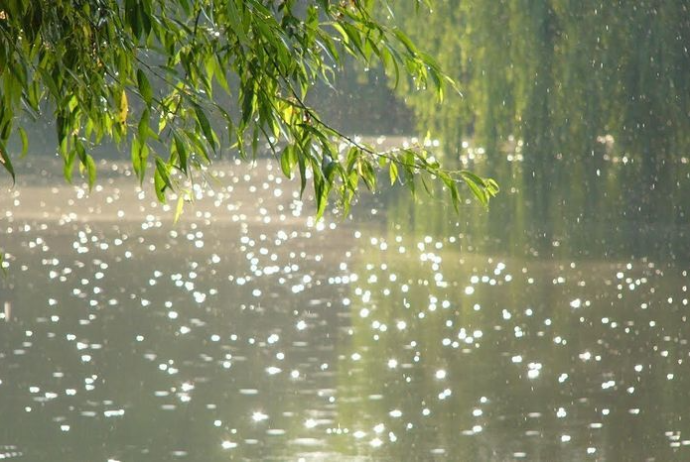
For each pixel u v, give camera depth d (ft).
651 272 124.16
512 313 104.01
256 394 75.97
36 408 72.08
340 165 29.53
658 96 175.52
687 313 103.09
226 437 66.13
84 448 63.62
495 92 187.42
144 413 71.41
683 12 173.88
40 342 90.63
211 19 30.17
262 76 28.84
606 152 227.61
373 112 320.29
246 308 105.60
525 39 185.06
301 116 31.37
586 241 146.51
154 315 101.96
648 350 89.30
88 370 81.87
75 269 125.90
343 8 31.35
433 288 116.47
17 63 26.17
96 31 28.30
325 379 80.33
